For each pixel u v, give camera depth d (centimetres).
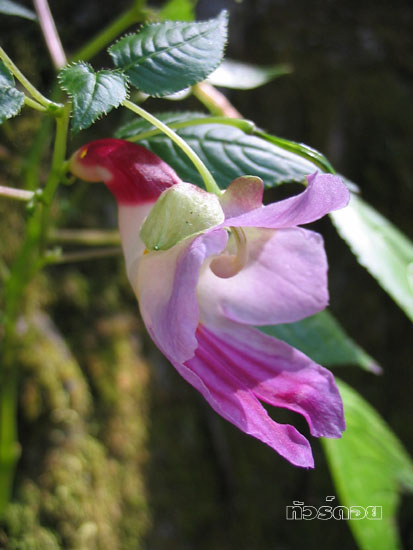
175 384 15
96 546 13
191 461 15
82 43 14
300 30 18
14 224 13
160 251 6
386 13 19
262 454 16
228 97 16
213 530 15
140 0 9
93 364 14
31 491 13
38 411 13
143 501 14
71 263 14
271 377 7
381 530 11
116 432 14
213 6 16
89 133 14
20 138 13
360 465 11
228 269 7
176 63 7
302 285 7
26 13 9
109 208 14
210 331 7
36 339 13
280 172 8
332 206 6
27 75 14
